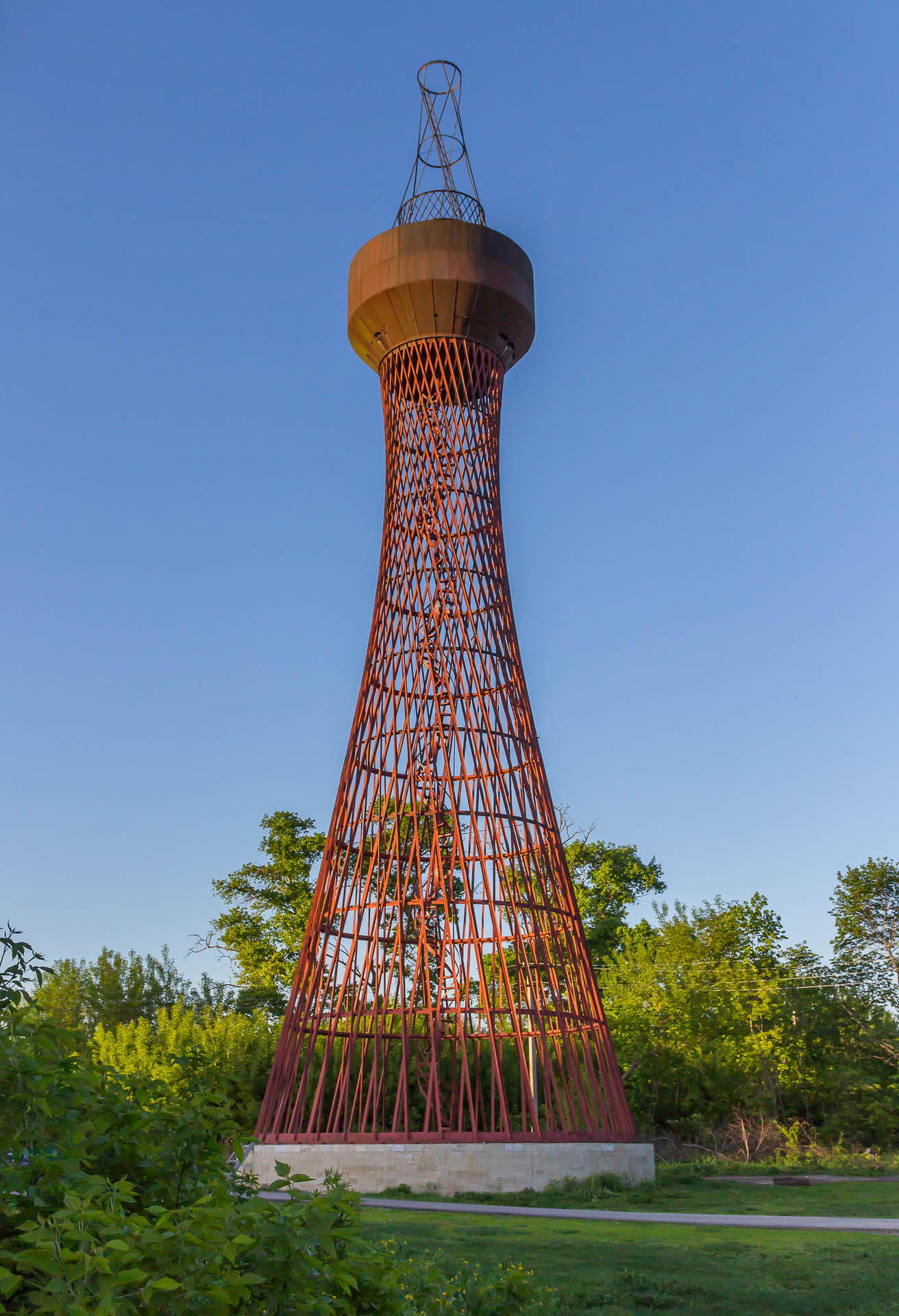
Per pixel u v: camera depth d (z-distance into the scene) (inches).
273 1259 163.6
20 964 199.8
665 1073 1595.7
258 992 1798.7
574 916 1087.0
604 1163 959.0
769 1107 1598.2
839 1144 1437.0
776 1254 560.4
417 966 1104.2
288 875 1839.3
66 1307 128.1
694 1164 1261.1
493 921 1024.9
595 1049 1094.4
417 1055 1196.5
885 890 1855.3
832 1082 1605.6
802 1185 1029.2
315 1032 1023.0
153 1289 134.7
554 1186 923.4
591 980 1074.7
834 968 1844.2
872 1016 1803.6
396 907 1073.5
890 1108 1583.4
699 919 1811.0
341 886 1072.8
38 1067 176.2
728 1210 805.2
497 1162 925.2
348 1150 940.6
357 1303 183.5
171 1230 144.2
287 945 1804.9
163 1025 1502.2
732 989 1615.4
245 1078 1343.5
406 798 1155.3
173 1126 199.0
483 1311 321.4
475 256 1159.0
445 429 1167.0
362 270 1194.6
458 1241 599.8
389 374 1198.9
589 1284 483.2
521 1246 585.6
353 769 1092.5
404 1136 942.4
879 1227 661.3
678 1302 453.4
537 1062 1339.8
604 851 2025.1
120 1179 180.1
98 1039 1486.2
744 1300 454.9
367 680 1115.3
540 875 1083.9
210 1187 185.6
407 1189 917.2
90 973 1942.7
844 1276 498.9
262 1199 172.4
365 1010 1051.3
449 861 1382.9
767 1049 1545.3
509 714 1107.3
